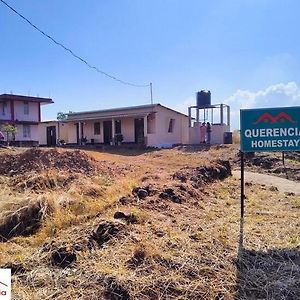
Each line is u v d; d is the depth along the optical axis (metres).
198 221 5.79
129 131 29.41
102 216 5.58
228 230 5.48
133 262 3.96
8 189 8.82
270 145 5.95
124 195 6.99
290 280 3.90
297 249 4.76
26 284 3.63
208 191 8.73
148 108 28.34
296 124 5.86
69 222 5.57
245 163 17.20
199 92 27.41
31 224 5.76
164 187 7.46
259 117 5.97
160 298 3.41
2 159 12.13
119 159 15.91
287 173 14.55
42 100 32.75
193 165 11.98
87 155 13.01
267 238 5.18
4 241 5.29
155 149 25.06
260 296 3.60
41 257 4.23
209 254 4.38
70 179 9.62
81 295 3.40
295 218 6.38
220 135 26.78
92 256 4.14
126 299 3.35
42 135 35.44
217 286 3.69
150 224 5.25
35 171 10.88
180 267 3.96
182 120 30.58
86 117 31.28
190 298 3.46
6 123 29.11
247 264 4.25
